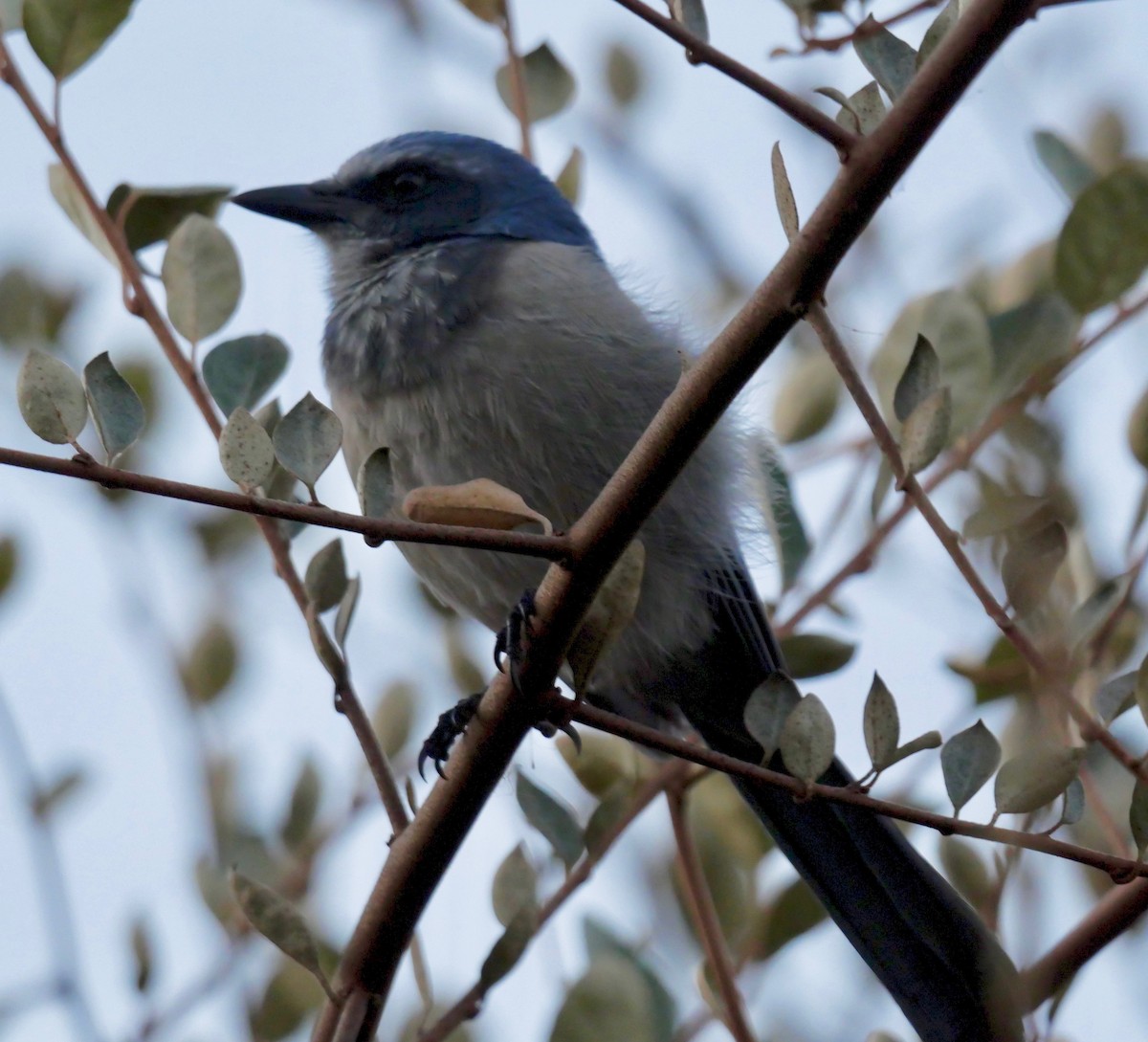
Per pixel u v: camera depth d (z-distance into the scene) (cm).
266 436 489
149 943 703
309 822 788
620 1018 636
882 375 734
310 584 632
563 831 678
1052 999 584
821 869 728
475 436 808
